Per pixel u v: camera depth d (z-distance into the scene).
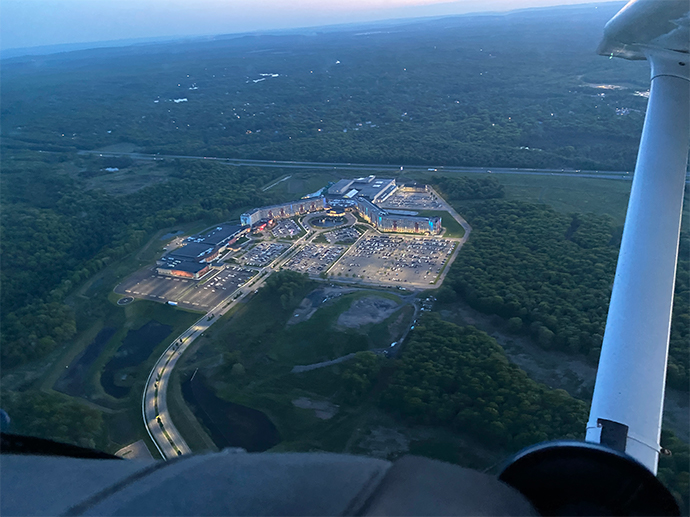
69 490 4.29
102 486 4.36
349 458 4.79
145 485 4.23
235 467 4.50
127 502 3.97
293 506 3.93
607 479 5.09
